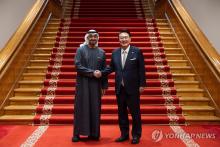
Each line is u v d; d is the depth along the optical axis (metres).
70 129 5.09
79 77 4.43
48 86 6.53
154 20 9.47
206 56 6.10
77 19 9.39
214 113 5.71
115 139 4.47
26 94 6.25
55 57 7.54
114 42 8.05
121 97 4.29
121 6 11.60
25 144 4.21
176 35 8.29
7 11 8.56
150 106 5.88
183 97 6.17
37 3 8.36
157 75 6.80
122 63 4.28
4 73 5.65
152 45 8.06
